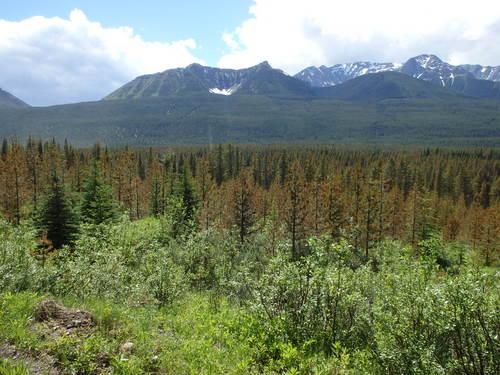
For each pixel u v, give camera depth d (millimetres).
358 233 32531
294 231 34531
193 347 6016
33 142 81375
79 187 55312
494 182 93625
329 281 7723
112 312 6703
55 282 8695
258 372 5629
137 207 56188
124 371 4672
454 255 19969
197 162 99375
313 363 5961
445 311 5582
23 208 44344
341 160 123250
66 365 4613
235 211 40688
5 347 4648
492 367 5219
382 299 7156
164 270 10906
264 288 8070
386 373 5930
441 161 118375
